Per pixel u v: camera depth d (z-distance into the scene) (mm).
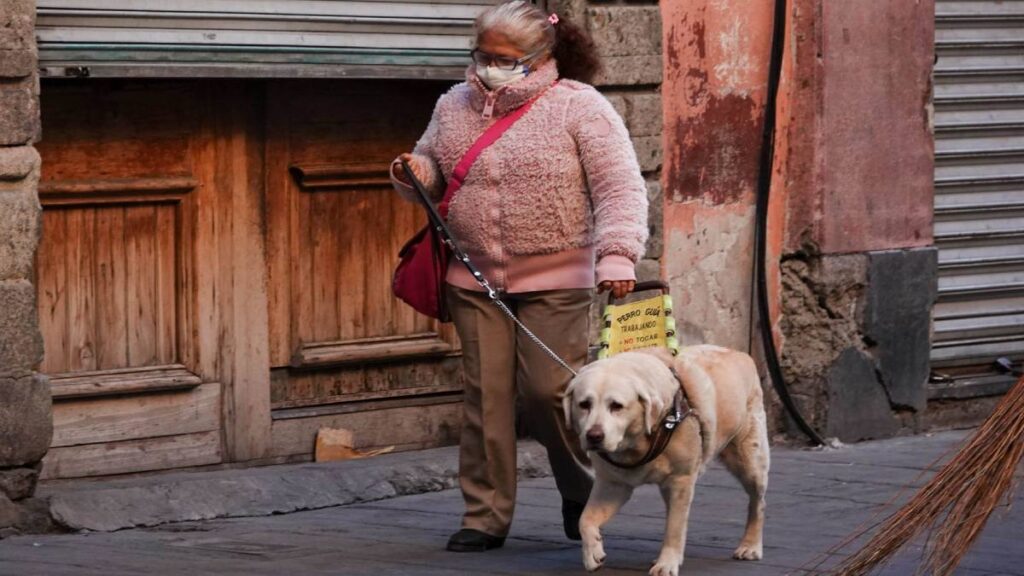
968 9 14594
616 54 12266
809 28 13344
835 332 13617
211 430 11383
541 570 8328
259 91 11461
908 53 13875
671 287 12852
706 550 8938
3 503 9688
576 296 8648
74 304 10836
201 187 11281
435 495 11375
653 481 7926
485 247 8656
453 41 11680
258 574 8250
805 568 8312
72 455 10828
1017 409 6777
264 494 10773
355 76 11234
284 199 11617
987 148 14672
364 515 10562
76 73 10203
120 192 10922
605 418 7484
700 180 12953
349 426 11961
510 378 8859
